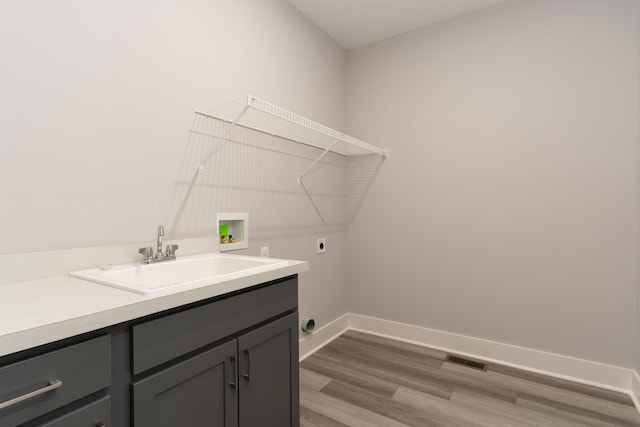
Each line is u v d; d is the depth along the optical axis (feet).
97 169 4.01
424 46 8.19
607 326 6.23
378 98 8.86
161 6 4.71
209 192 5.43
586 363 6.37
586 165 6.40
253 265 4.55
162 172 4.73
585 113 6.40
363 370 6.82
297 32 7.45
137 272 4.03
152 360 2.76
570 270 6.56
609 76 6.20
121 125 4.24
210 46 5.44
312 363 7.15
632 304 6.03
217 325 3.34
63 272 3.67
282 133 6.98
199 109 5.24
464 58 7.66
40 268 3.50
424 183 8.18
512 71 7.11
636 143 5.97
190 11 5.12
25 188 3.43
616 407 5.50
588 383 6.30
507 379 6.45
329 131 6.58
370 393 5.95
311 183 7.96
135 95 4.40
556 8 6.66
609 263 6.22
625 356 6.08
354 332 9.01
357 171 9.18
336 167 8.92
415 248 8.32
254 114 5.98
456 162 7.75
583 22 6.41
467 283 7.64
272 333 4.09
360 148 8.69
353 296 9.25
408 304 8.43
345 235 9.29
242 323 3.64
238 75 5.94
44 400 2.11
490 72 7.35
